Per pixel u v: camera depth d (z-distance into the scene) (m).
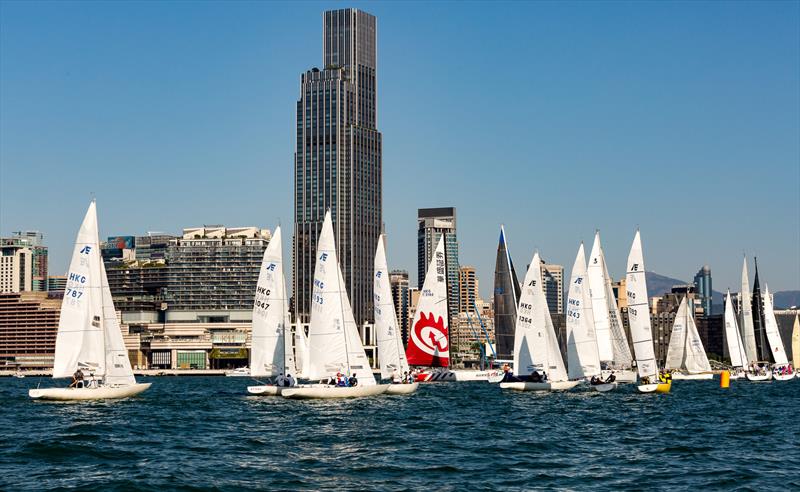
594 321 137.38
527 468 64.25
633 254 137.50
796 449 74.75
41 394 116.88
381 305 149.62
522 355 138.50
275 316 132.50
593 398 128.62
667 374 146.88
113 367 122.06
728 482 59.19
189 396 144.50
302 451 72.06
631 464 66.31
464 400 127.56
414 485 57.75
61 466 63.81
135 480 57.94
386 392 135.00
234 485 57.16
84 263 118.38
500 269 194.00
